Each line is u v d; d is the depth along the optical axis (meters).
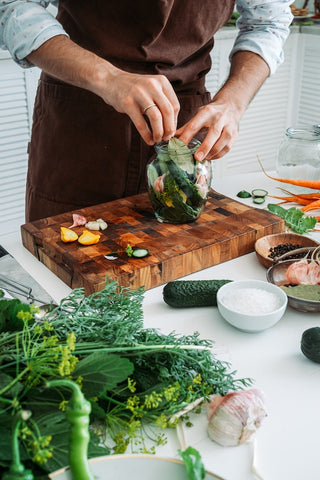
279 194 1.70
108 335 0.83
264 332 1.03
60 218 1.40
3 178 2.74
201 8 1.47
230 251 1.29
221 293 1.07
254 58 1.54
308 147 1.67
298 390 0.88
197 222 1.37
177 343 0.84
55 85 1.55
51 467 0.65
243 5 1.58
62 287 1.21
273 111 3.57
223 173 3.51
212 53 3.08
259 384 0.89
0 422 0.68
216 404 0.79
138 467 0.63
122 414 0.77
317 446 0.77
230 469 0.73
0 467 0.64
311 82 3.48
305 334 0.94
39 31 1.29
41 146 1.64
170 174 1.29
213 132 1.30
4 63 2.51
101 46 1.48
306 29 3.36
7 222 2.85
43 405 0.73
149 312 1.09
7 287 1.12
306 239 1.29
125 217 1.41
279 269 1.17
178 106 1.23
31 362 0.74
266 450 0.76
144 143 1.56
